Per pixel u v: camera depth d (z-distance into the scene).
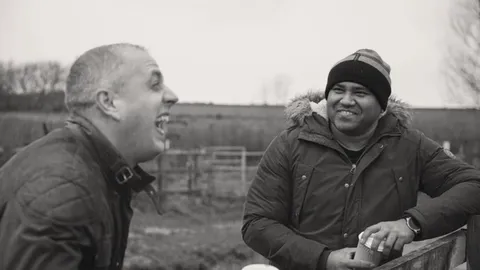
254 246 2.00
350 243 1.94
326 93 2.03
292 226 2.08
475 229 1.87
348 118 1.92
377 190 1.97
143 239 9.39
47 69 21.66
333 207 1.97
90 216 1.14
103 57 1.27
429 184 2.10
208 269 7.30
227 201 14.62
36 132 14.70
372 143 2.01
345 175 1.97
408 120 2.17
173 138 16.11
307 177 2.00
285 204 2.06
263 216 2.01
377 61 1.97
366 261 1.70
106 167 1.23
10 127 14.56
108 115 1.25
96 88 1.25
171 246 8.62
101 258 1.19
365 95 1.92
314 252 1.81
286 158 2.05
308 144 2.04
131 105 1.26
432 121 24.45
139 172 1.38
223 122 25.14
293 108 2.10
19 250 1.05
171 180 16.41
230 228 11.02
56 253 1.07
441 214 1.82
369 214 1.94
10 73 22.98
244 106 29.55
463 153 19.58
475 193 1.92
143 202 13.51
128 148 1.29
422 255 1.64
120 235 1.31
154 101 1.28
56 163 1.14
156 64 1.33
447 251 1.86
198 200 14.59
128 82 1.26
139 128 1.27
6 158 13.11
